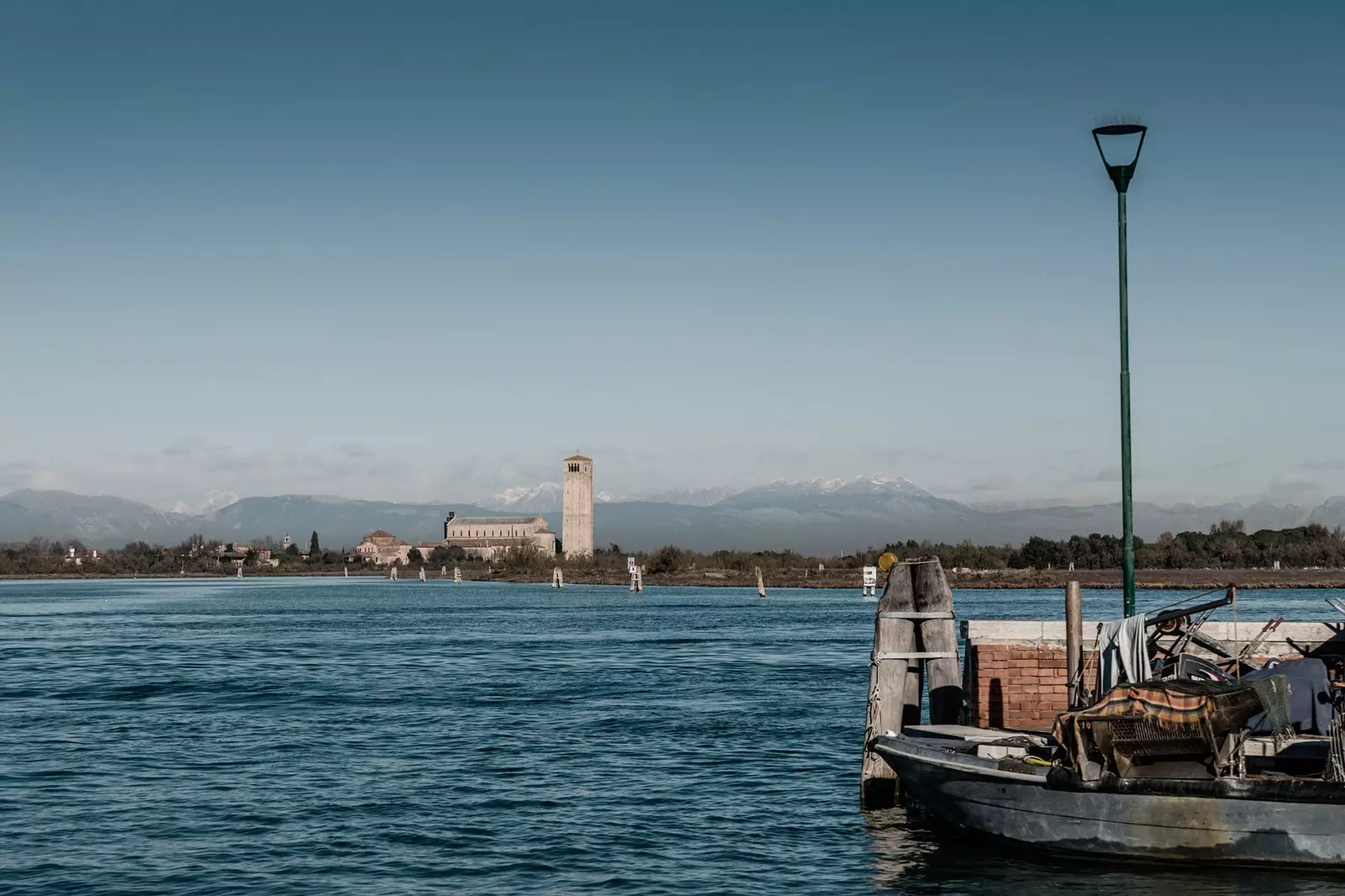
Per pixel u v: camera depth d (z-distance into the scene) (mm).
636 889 21078
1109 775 20297
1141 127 25609
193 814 26719
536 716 41406
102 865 22688
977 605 118500
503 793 28719
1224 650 24172
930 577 26375
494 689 49844
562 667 59469
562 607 140625
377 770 31609
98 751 34719
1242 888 19438
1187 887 19625
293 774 31078
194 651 72500
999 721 25906
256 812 26859
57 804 27719
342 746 35469
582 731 37844
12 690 50625
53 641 82625
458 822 25875
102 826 25578
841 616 110250
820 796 28094
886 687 26266
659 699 45656
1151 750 20234
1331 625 23891
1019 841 21781
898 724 26328
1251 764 21062
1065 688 25922
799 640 76250
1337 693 20969
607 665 60469
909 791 24531
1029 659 26016
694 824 25578
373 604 156250
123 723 40406
